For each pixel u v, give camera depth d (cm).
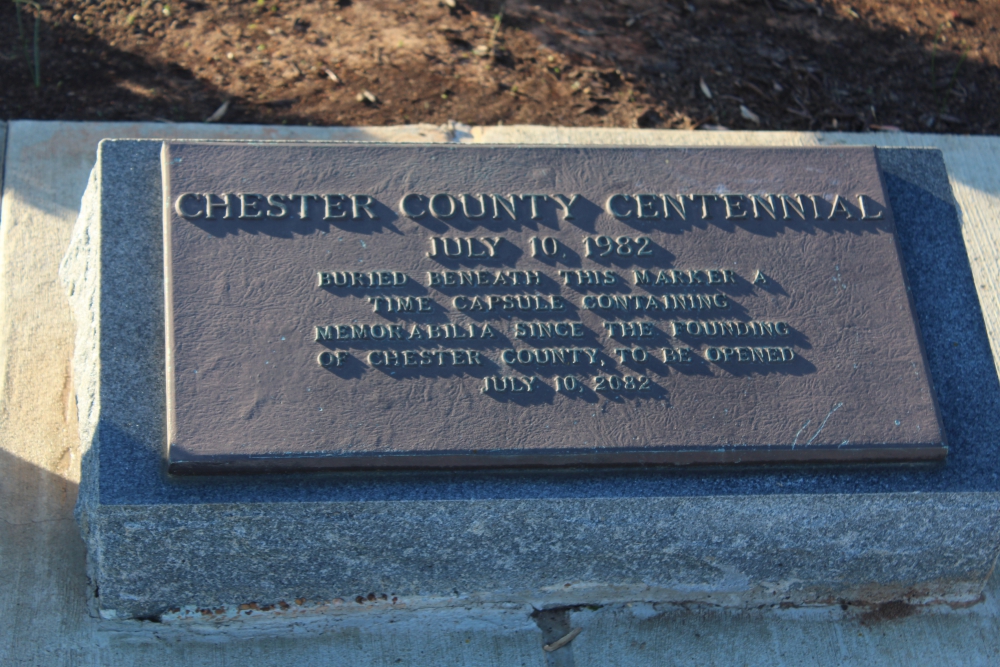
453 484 201
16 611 204
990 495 205
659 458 202
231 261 206
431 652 207
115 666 203
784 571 208
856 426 204
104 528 198
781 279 210
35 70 246
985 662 210
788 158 216
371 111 247
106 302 205
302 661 205
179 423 200
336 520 200
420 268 207
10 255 226
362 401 201
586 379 204
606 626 209
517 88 253
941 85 265
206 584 203
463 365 204
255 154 211
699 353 206
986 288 236
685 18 269
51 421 216
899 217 218
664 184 213
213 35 255
